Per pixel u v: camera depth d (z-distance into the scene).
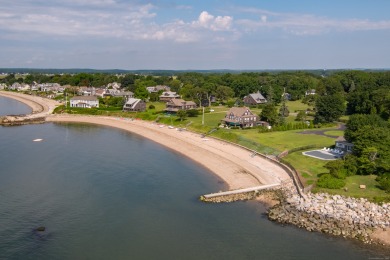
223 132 113.12
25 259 44.25
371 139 73.00
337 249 47.19
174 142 107.94
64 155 91.25
